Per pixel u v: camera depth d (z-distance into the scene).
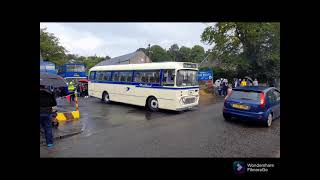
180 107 11.94
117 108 14.28
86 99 19.81
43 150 6.46
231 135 7.70
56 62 43.69
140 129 8.73
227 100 9.42
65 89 13.51
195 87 12.96
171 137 7.55
